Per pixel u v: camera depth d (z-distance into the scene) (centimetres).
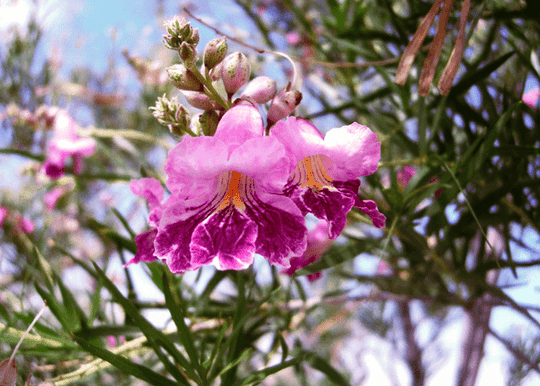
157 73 41
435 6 19
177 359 19
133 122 50
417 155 26
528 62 23
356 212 24
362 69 35
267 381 56
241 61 18
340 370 53
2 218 39
